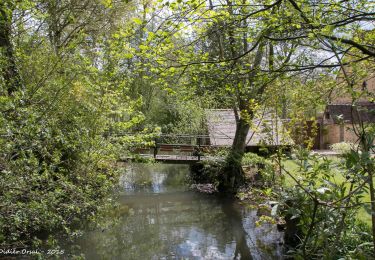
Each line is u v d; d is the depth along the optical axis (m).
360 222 5.67
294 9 4.50
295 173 4.71
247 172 14.92
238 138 14.88
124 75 9.40
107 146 8.84
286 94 5.68
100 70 9.43
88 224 9.20
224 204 13.07
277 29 4.84
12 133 4.27
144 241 9.28
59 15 11.56
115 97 9.91
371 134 2.94
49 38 11.12
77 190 5.66
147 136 10.85
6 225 4.53
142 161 12.42
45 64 8.49
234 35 5.70
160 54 4.68
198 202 13.62
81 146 6.86
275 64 5.51
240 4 4.93
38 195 4.56
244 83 6.18
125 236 9.62
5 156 4.17
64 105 7.83
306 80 5.55
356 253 3.20
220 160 14.96
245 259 7.87
